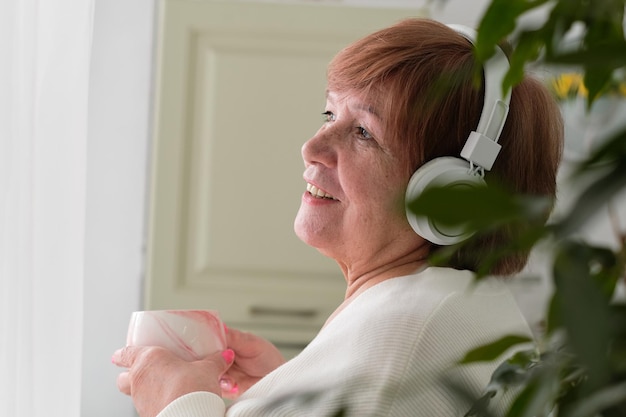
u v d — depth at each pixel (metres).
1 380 0.85
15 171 0.85
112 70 2.71
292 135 2.31
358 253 0.95
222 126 2.31
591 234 2.19
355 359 0.76
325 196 0.96
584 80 0.34
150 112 2.71
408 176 0.90
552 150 0.93
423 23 0.93
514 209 0.22
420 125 0.88
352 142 0.93
